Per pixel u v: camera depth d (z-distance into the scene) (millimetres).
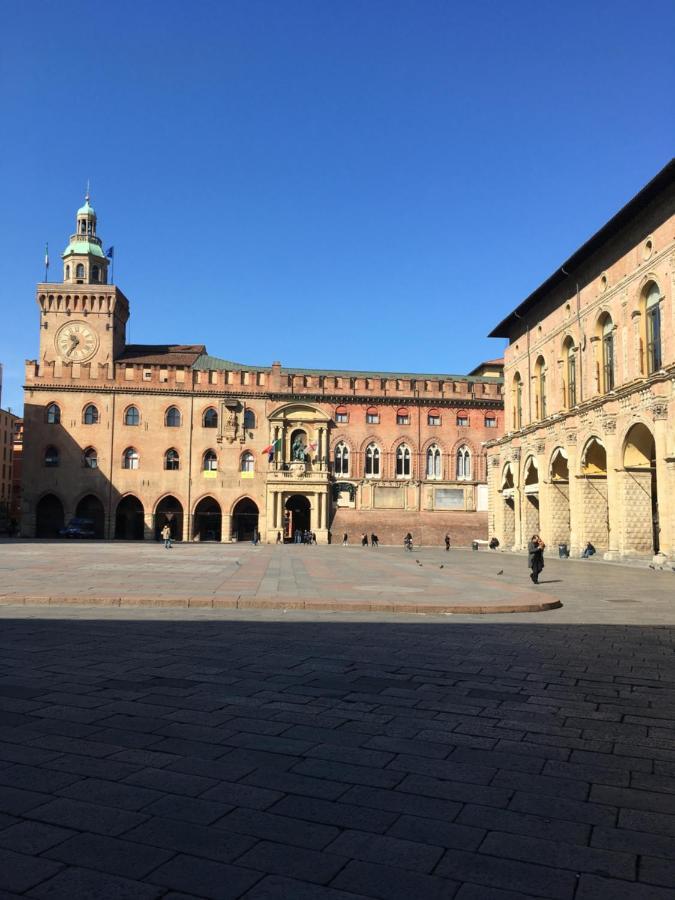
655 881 4648
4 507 107312
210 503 86562
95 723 7832
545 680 10375
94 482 83250
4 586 21797
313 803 5785
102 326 85438
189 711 8359
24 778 6219
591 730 7910
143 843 5051
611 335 47281
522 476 61281
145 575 26984
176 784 6129
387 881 4590
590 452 49469
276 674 10406
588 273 50219
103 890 4430
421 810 5691
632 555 43000
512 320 65062
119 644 12648
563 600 22047
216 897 4375
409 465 89438
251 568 32781
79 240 91062
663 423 38750
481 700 9141
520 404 64562
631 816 5656
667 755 7113
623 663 11719
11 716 8062
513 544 65938
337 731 7699
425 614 17969
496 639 14016
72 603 18594
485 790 6133
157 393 85312
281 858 4867
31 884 4484
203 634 13938
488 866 4809
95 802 5730
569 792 6129
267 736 7477
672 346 39094
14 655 11547
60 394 84062
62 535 80375
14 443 124812
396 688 9703
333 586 23703
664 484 38438
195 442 85500
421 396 90062
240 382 87188
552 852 5023
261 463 86250
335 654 12039
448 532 87562
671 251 39250
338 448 88562
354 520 86750
